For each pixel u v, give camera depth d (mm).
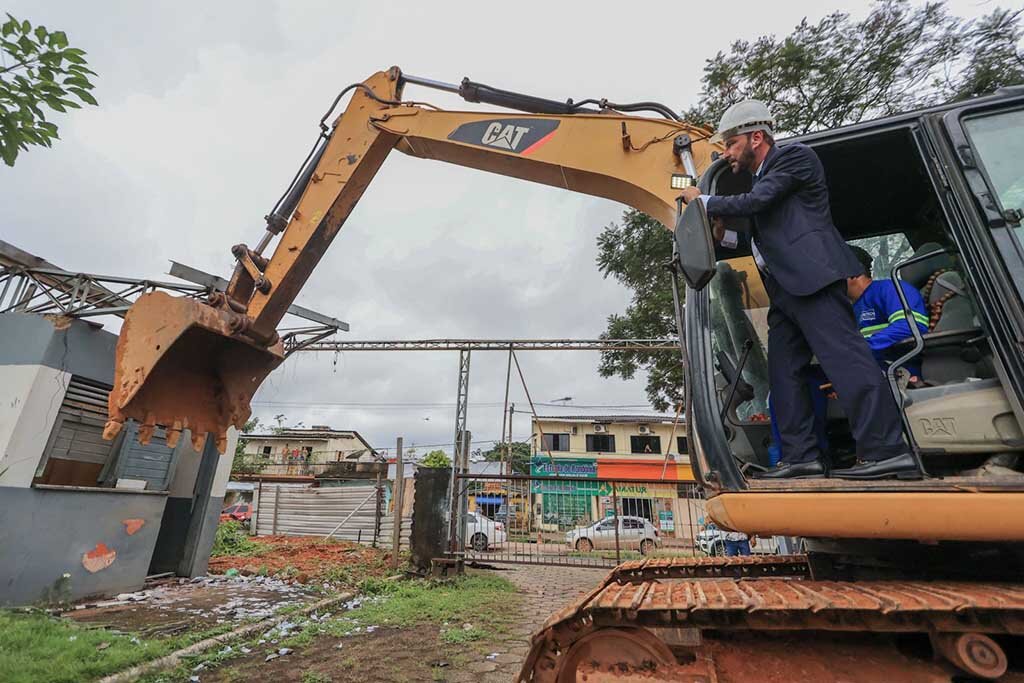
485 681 4102
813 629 1636
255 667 4352
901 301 2217
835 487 1831
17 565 5953
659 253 12031
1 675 3490
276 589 7680
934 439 1943
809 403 2266
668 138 3367
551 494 10773
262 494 15680
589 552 9531
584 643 1828
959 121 2121
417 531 9016
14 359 6492
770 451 2652
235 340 3635
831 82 9523
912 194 2996
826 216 2207
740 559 3404
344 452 33250
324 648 4926
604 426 31562
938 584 1863
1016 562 1955
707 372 2213
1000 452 1893
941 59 8945
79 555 6566
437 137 3906
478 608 6598
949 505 1691
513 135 3762
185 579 8297
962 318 2148
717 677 1684
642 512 10234
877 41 9102
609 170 3449
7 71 3008
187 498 8875
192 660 4375
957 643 1516
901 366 2178
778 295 2342
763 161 2361
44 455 6363
